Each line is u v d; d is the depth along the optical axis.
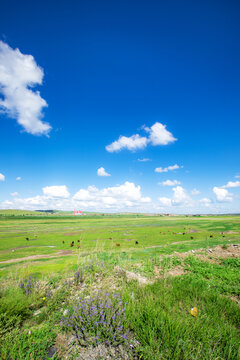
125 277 7.34
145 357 3.09
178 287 5.95
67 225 111.00
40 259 20.88
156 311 4.10
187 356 3.01
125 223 122.62
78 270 7.73
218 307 4.71
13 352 3.38
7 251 31.52
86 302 4.71
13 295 5.62
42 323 4.54
